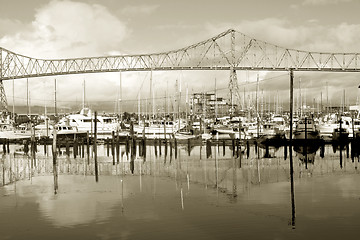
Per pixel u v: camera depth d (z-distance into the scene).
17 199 23.66
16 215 20.06
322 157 44.94
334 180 28.72
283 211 20.03
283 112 112.81
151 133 72.12
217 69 120.25
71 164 41.25
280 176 30.97
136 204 21.83
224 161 41.78
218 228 17.52
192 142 63.72
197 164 39.44
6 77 125.12
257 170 34.56
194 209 20.55
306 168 35.44
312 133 57.25
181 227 17.73
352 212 19.67
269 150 55.22
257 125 70.50
